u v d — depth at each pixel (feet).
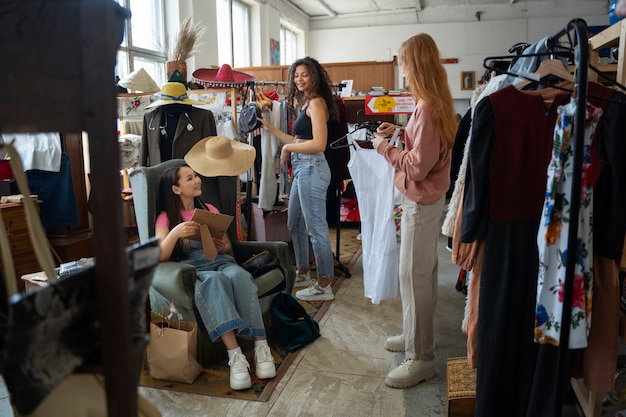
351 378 7.72
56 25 2.03
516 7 36.42
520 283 4.99
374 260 8.73
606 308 4.73
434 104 6.53
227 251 8.87
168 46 20.10
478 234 5.06
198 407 6.92
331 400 7.09
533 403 4.82
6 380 2.15
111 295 2.13
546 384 4.76
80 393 2.38
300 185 10.91
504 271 4.99
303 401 7.06
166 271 7.64
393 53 38.29
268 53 30.58
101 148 2.06
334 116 11.24
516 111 4.81
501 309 5.02
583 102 3.79
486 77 10.94
